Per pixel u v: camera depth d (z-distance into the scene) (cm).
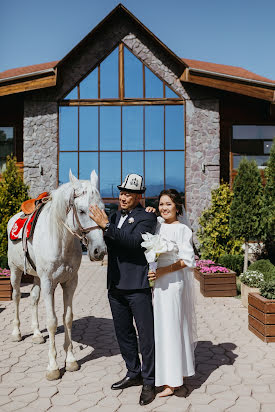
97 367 461
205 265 1044
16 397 383
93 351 518
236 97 1495
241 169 1127
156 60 1445
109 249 401
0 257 1011
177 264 385
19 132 1496
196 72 1351
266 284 595
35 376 435
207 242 1272
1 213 1104
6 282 830
